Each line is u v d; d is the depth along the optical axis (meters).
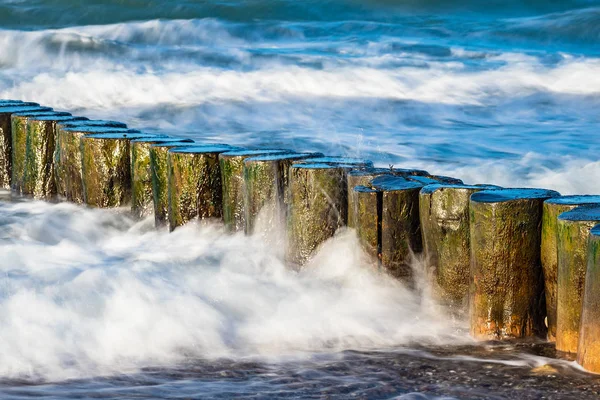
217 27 59.62
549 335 11.65
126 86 38.81
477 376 10.55
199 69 43.12
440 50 51.16
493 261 11.45
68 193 19.64
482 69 43.16
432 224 12.34
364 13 67.69
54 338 11.93
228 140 29.83
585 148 28.39
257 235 15.12
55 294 13.32
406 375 10.70
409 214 12.95
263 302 13.49
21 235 17.84
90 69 43.44
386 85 39.72
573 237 10.62
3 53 45.94
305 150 28.33
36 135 20.53
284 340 12.22
